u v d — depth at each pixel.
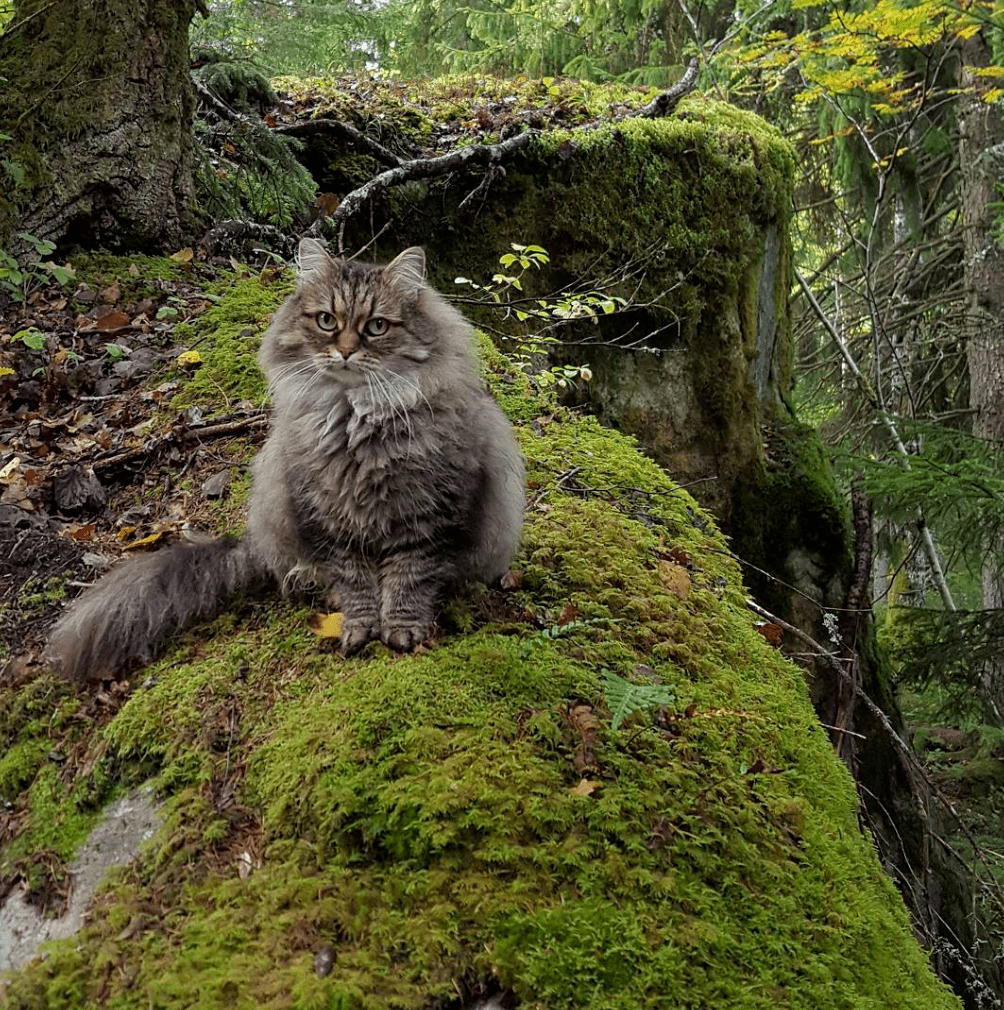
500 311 2.38
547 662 1.01
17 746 1.00
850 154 3.66
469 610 1.10
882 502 2.34
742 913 0.81
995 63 3.15
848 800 1.00
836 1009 0.76
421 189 2.39
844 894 0.86
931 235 4.06
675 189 2.54
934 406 3.91
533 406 1.70
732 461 2.56
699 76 3.27
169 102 2.01
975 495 2.10
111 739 0.97
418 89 2.96
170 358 1.69
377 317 1.02
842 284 3.81
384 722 0.90
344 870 0.80
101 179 1.93
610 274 2.47
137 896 0.81
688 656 1.10
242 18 2.98
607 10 3.68
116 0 1.93
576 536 1.28
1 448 1.49
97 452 1.49
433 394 1.04
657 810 0.86
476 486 1.05
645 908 0.78
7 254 1.79
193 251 2.05
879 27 2.67
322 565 1.07
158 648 1.09
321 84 2.76
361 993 0.71
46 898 0.85
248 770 0.90
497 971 0.73
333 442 1.02
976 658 2.47
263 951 0.74
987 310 3.48
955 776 3.12
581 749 0.90
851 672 2.15
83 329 1.75
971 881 2.28
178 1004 0.71
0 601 1.19
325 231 2.19
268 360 1.09
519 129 2.60
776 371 2.86
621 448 1.63
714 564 1.39
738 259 2.63
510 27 3.85
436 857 0.80
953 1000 0.85
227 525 1.32
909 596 4.38
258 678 1.01
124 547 1.31
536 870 0.79
